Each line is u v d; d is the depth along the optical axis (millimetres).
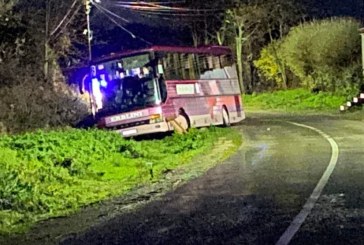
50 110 30297
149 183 17234
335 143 25203
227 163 20594
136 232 10977
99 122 31172
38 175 17484
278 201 13250
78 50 43562
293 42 63094
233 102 40062
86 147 22297
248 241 9859
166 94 31156
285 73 71938
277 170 18156
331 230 10359
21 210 13664
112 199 14789
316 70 61156
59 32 36469
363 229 10352
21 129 28375
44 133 23797
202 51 36062
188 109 33219
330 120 40500
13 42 30797
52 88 31859
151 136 31516
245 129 36062
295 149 23781
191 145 26797
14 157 19141
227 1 71500
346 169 17609
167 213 12602
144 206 13562
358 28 58469
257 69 76375
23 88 29000
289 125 37625
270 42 73375
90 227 11664
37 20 33500
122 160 21797
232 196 14195
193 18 73000
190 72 34125
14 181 15266
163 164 21312
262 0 71125
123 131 30859
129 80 31078
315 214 11727
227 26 73000
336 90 58875
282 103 61562
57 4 36219
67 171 18938
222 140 29078
